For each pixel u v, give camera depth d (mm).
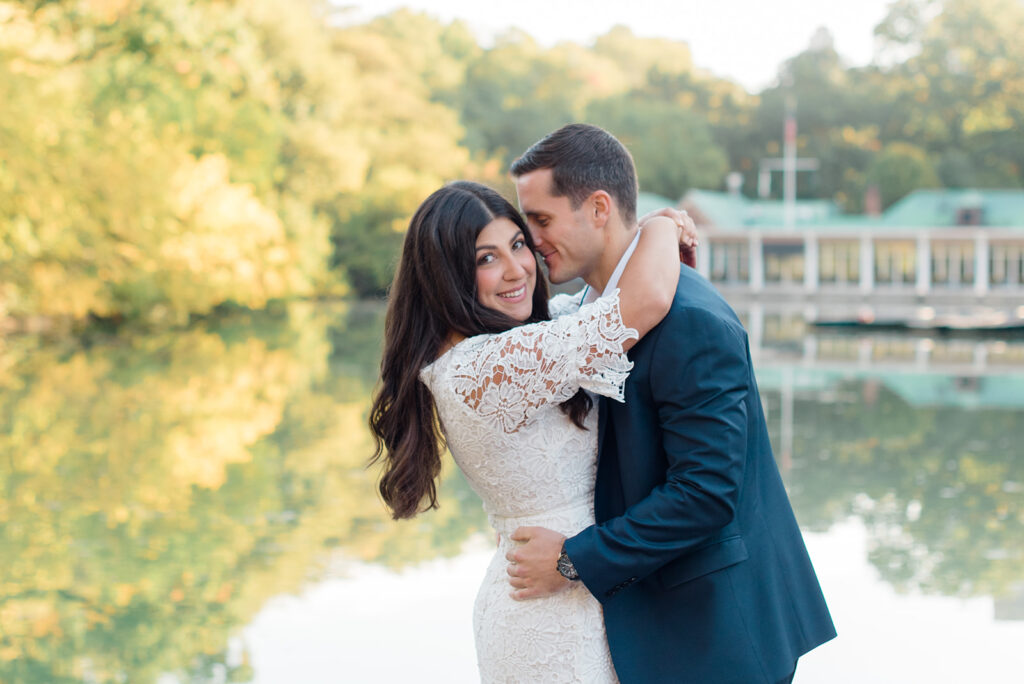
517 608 1810
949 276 36469
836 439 8086
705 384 1676
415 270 1825
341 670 3283
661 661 1761
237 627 3727
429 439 1861
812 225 39312
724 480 1658
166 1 30391
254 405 9898
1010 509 5699
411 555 4672
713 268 38594
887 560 4648
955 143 59188
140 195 19234
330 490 6125
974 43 59688
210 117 26531
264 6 39844
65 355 14867
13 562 4590
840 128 60469
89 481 6395
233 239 21969
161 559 4637
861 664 3342
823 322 21109
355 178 37719
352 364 14008
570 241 1823
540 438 1782
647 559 1671
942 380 12211
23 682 3213
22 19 21844
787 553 1872
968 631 3664
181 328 20938
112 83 22422
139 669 3326
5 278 18047
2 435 8102
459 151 45469
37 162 17797
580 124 1846
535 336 1711
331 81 41594
